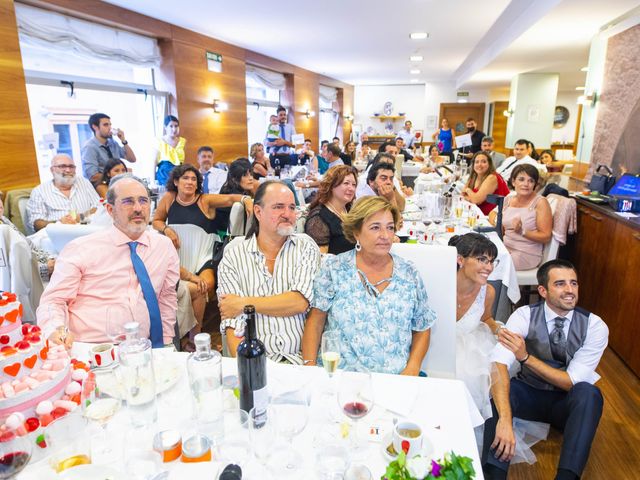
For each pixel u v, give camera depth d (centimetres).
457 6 496
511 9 502
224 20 560
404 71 1122
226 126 725
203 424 107
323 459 96
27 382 106
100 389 124
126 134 562
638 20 373
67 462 94
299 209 380
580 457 162
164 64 587
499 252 268
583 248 352
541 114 903
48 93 438
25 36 399
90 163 448
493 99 1396
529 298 354
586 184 495
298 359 174
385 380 129
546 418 196
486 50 781
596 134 479
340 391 108
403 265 167
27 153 384
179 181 316
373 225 156
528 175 328
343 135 1409
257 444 98
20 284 226
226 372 134
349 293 163
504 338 185
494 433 173
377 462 99
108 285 187
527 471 193
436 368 178
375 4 488
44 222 354
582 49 593
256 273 180
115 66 528
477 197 436
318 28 611
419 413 115
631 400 248
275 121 827
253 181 388
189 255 314
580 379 181
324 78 1184
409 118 1507
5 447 91
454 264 175
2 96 360
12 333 113
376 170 348
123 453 101
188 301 247
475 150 960
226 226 347
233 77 733
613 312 299
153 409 112
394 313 160
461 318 192
